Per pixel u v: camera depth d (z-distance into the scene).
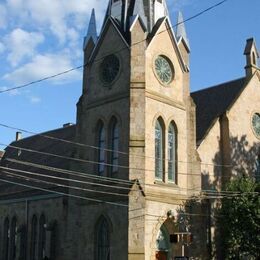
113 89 49.47
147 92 48.12
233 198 46.81
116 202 46.16
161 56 50.78
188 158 50.84
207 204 50.47
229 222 46.31
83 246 48.22
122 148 47.22
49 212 59.28
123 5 52.00
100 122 50.38
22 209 64.06
